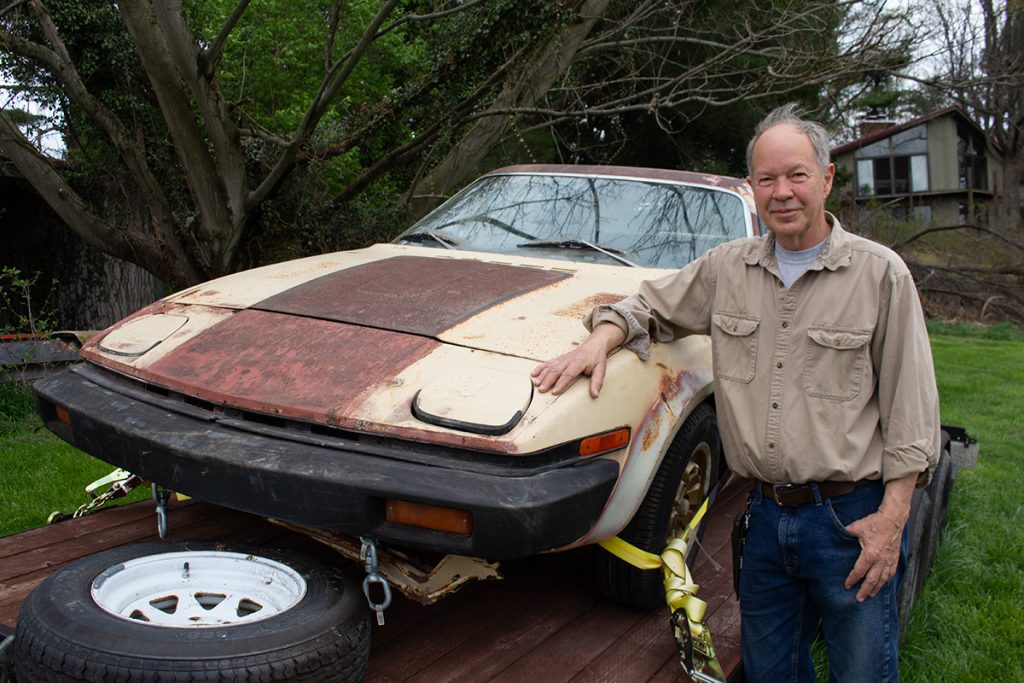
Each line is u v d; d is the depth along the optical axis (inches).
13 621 101.6
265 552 97.3
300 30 454.0
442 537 86.5
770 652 96.9
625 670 103.0
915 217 1071.6
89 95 272.7
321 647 81.6
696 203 154.9
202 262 295.4
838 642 91.2
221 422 98.3
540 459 90.6
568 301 117.1
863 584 86.7
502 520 84.8
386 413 92.0
